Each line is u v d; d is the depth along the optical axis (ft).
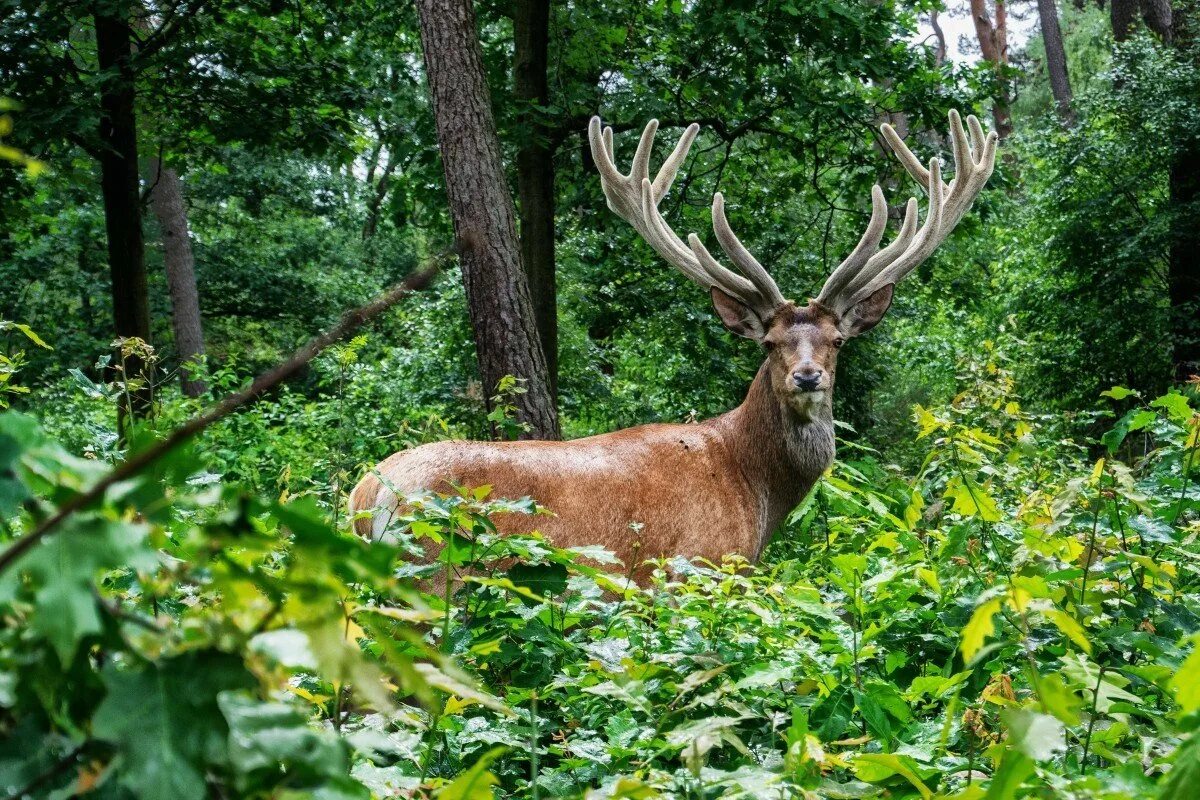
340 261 91.56
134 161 41.75
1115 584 11.15
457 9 25.84
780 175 48.60
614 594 16.90
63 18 37.35
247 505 3.43
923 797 7.78
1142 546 12.76
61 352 71.31
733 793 7.14
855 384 50.29
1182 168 52.80
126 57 39.73
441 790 5.64
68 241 72.18
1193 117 51.01
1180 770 4.83
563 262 44.91
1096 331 52.70
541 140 34.71
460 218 25.64
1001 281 58.59
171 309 79.20
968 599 12.17
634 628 11.76
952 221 21.57
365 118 47.85
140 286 41.83
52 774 3.39
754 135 48.49
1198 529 12.46
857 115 40.86
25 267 71.82
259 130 43.93
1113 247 53.26
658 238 21.59
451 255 3.60
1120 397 14.17
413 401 40.86
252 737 3.56
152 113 45.70
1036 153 56.70
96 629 3.06
